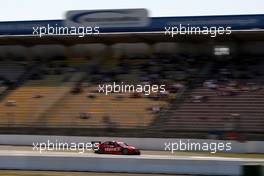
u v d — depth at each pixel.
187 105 98.12
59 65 120.06
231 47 112.94
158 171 54.88
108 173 55.25
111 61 118.44
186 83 104.88
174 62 113.31
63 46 123.44
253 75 103.94
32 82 114.69
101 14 112.94
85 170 56.44
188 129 92.31
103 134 94.56
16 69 120.56
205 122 92.94
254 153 82.50
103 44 121.31
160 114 97.38
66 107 104.19
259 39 110.81
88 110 102.12
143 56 118.44
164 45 117.75
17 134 98.50
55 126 99.25
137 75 110.69
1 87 114.25
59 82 113.19
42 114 103.19
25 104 107.06
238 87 100.31
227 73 105.88
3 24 118.00
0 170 57.66
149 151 87.25
